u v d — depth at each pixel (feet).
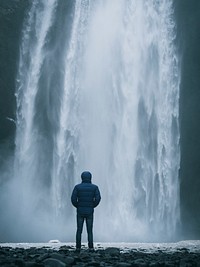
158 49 104.94
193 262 21.85
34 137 96.48
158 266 19.94
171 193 97.71
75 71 102.83
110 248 31.81
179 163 99.71
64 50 103.14
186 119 101.50
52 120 98.63
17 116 96.17
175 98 102.63
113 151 99.19
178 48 103.81
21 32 99.50
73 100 101.19
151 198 96.68
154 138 100.99
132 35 106.11
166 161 99.71
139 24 106.42
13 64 97.25
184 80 102.73
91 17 106.11
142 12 106.83
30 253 27.43
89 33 105.29
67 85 101.65
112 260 23.16
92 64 103.96
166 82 103.50
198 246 49.75
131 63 104.78
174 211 96.68
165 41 104.78
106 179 96.99
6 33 96.99
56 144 97.40
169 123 101.86
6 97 94.94
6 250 29.37
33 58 100.42
